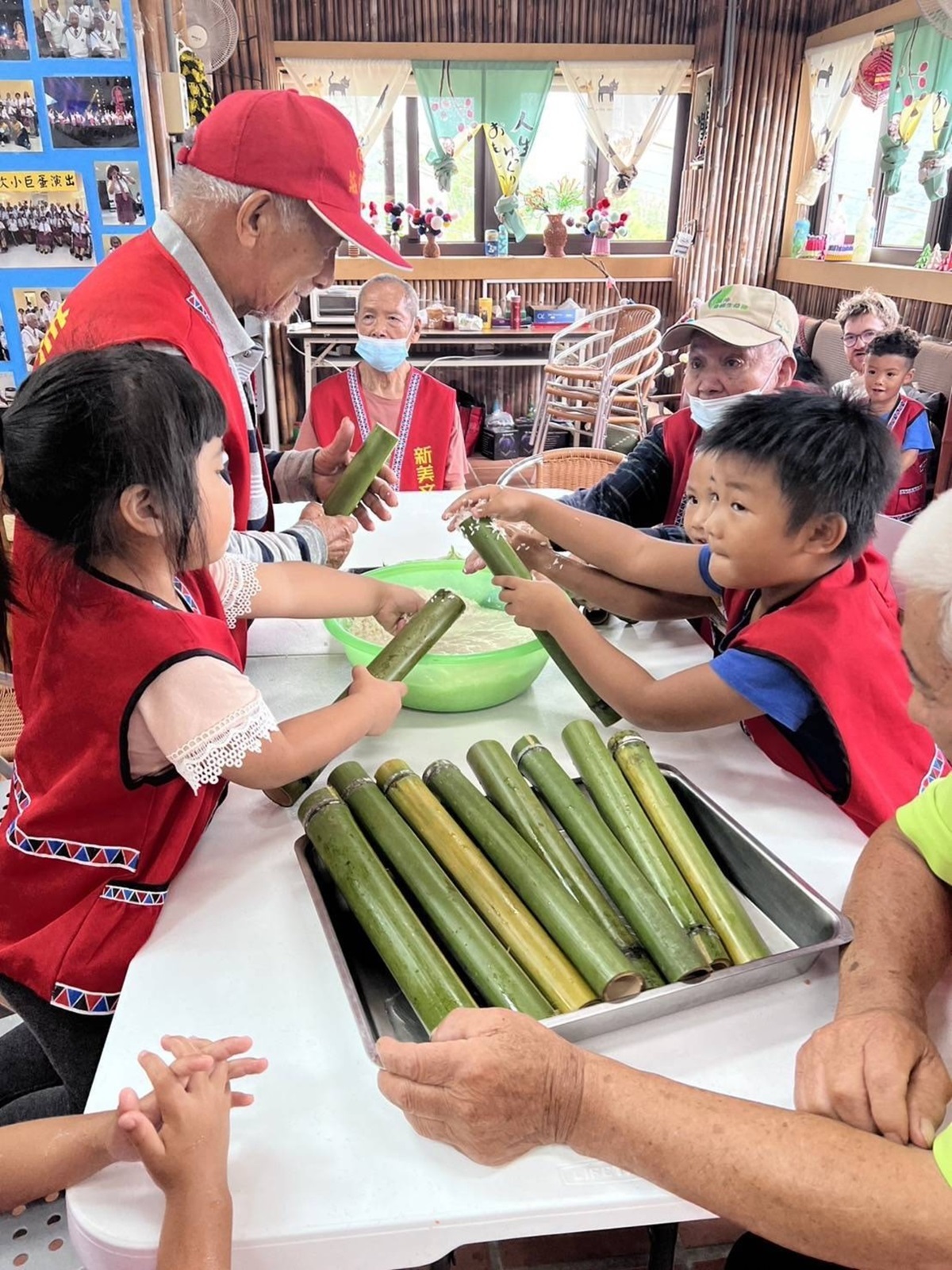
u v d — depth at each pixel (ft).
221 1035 2.56
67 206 8.19
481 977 2.59
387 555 6.33
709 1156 2.05
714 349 5.64
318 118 4.20
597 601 4.89
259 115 4.11
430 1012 2.48
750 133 19.54
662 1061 2.49
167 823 3.11
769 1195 2.01
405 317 8.38
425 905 2.81
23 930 3.20
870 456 3.50
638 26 19.43
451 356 20.39
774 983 2.75
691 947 2.66
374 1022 2.54
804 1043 2.55
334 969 2.80
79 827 3.03
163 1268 1.96
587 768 3.31
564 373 17.98
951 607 2.20
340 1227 2.09
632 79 19.58
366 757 3.86
